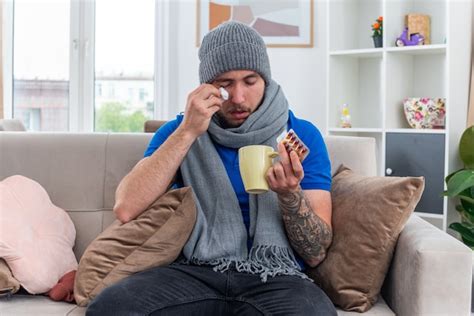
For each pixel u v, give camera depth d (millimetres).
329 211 1655
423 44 3580
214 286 1513
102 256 1607
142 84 4398
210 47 1699
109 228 1699
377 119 4000
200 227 1646
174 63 4254
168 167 1638
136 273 1578
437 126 3492
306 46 4145
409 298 1454
